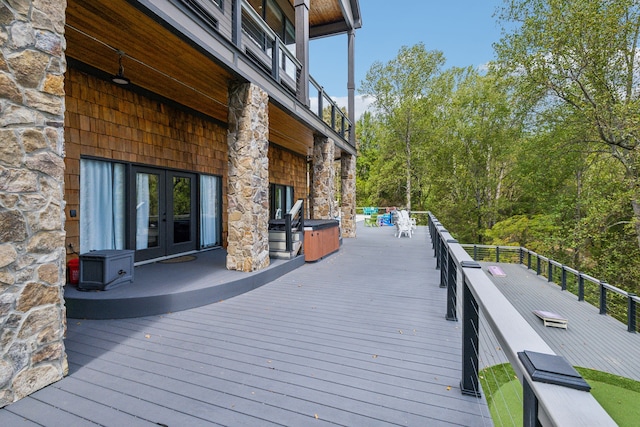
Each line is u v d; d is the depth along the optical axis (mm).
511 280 11258
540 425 774
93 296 3357
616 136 10898
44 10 2062
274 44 5602
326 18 10234
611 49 10062
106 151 4629
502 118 19219
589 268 13867
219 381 2156
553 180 14953
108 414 1806
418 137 21391
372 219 17188
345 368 2340
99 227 4598
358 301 3957
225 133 7359
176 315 3434
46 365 2072
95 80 4457
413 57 19672
